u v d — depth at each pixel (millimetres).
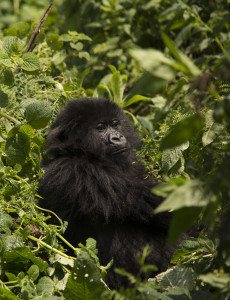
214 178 3611
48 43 11125
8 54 7652
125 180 8461
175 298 5340
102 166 8727
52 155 8969
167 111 9984
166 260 7898
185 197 3535
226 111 3969
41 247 6559
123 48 12945
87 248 6148
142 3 12977
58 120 9266
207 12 12320
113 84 11000
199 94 4758
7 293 5355
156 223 8156
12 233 6621
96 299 5262
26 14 10781
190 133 4469
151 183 8297
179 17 10461
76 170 8500
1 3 10516
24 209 6836
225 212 5043
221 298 4879
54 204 8367
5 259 5953
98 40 13391
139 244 8000
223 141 5648
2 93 7434
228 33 10547
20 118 8336
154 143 7246
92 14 13141
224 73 3746
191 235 8242
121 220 8180
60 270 6402
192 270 5871
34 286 5820
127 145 9320
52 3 9773
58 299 5355
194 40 11625
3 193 6750
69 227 8242
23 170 7289
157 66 3379
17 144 7082
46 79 10125
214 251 5855
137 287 4195
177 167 7094
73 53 12383
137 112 12109
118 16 13312
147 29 13039
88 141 9039
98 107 9320
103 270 6113
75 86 10664
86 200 8203
